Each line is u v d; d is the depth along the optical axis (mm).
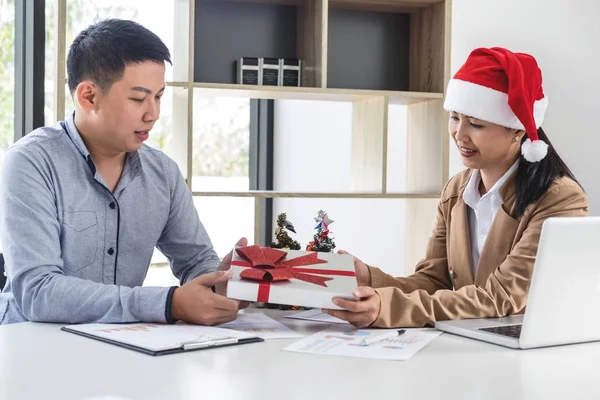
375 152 2781
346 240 4004
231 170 4578
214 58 2770
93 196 1812
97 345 1339
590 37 2818
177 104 2676
